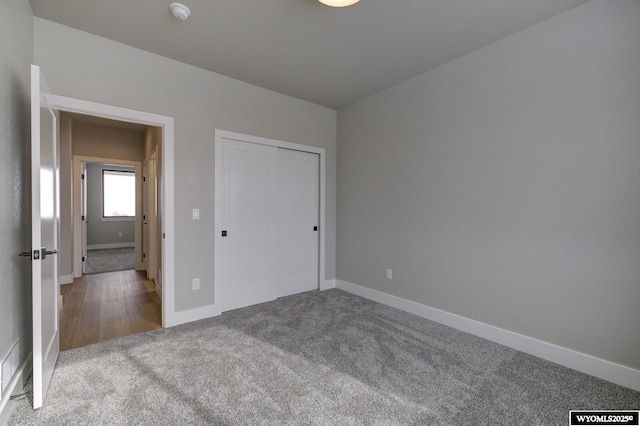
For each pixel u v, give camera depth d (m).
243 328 2.77
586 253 2.07
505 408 1.71
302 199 3.93
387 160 3.46
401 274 3.31
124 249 7.91
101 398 1.75
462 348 2.42
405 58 2.77
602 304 2.01
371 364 2.16
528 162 2.33
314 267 4.09
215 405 1.71
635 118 1.87
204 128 3.01
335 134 4.16
